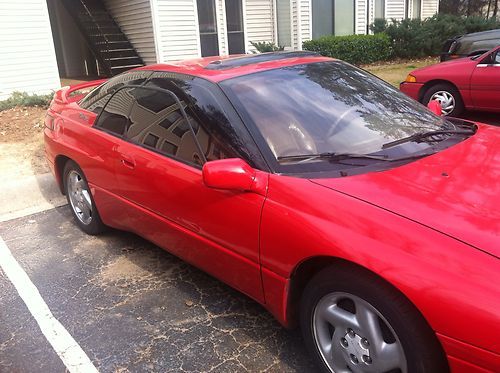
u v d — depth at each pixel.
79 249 4.15
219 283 3.49
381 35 15.96
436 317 1.88
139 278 3.62
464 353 1.84
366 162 2.61
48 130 4.63
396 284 1.98
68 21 16.52
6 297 3.48
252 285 2.68
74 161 4.13
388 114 3.14
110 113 3.82
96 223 4.23
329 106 3.04
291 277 2.43
